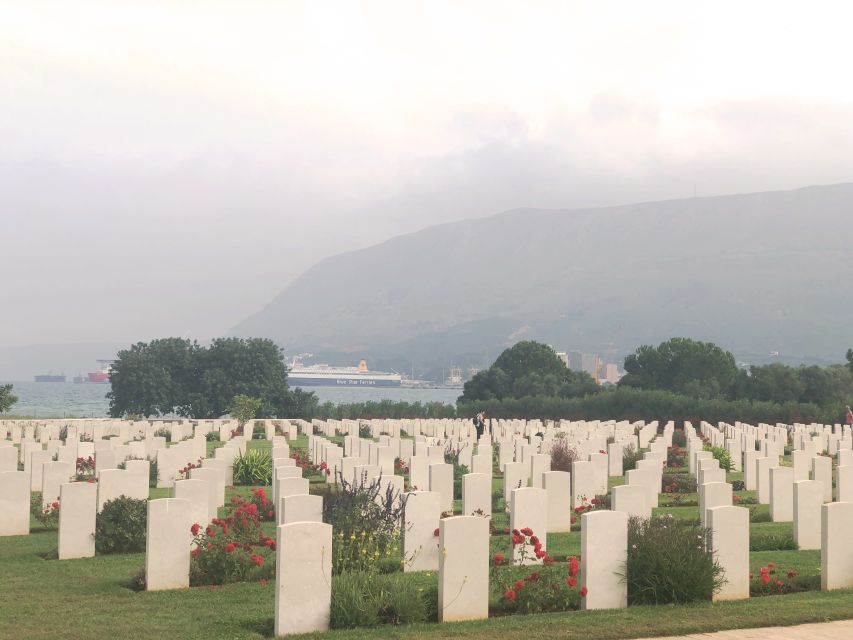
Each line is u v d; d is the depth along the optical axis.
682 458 39.88
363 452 35.59
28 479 20.44
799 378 88.94
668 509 24.72
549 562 14.20
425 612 12.64
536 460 26.20
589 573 13.08
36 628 12.04
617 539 13.23
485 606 12.74
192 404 90.12
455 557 12.56
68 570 16.22
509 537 17.84
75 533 17.58
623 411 76.69
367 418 81.56
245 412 75.19
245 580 15.23
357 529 15.66
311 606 11.87
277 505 21.20
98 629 11.96
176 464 30.45
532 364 110.44
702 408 73.62
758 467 26.42
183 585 14.66
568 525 21.25
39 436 51.50
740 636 11.52
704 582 13.19
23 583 15.05
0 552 18.19
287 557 11.73
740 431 52.00
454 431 57.19
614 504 17.45
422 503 16.30
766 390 88.88
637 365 100.44
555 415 79.81
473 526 12.70
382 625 12.12
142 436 54.62
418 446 36.69
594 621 12.13
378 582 12.88
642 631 11.65
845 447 43.72
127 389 88.19
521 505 16.66
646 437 50.06
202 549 15.34
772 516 22.98
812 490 18.27
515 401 82.62
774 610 12.60
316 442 37.56
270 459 32.94
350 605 12.07
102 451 29.17
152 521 14.49
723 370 94.69
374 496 17.64
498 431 59.22
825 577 14.24
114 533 17.95
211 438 56.59
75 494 17.59
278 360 92.06
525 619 12.35
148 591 14.37
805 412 70.06
